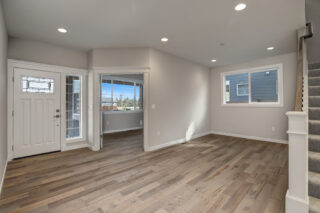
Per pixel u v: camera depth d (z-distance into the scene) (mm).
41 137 3488
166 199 1883
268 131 4625
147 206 1755
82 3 2135
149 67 3734
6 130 2936
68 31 2955
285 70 4266
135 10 2305
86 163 3004
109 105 6184
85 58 4062
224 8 2260
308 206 1429
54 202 1820
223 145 4281
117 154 3543
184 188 2125
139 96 7270
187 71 4848
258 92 5211
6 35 2795
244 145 4266
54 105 3652
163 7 2234
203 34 3082
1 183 2123
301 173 1469
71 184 2223
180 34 3084
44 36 3158
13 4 2141
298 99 1686
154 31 2969
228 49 3895
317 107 2467
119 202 1824
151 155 3475
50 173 2566
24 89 3270
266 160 3152
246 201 1846
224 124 5586
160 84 4023
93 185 2197
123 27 2811
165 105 4168
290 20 2578
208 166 2865
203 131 5531
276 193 2008
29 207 1731
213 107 5863
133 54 3758
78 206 1751
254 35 3115
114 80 6340
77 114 4094
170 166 2865
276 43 3520
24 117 3273
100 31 2961
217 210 1690
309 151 1980
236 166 2861
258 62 4738
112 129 6211
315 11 3652
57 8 2246
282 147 4023
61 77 3734
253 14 2410
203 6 2213
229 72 5402
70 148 3898
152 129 3863
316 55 3605
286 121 4309
